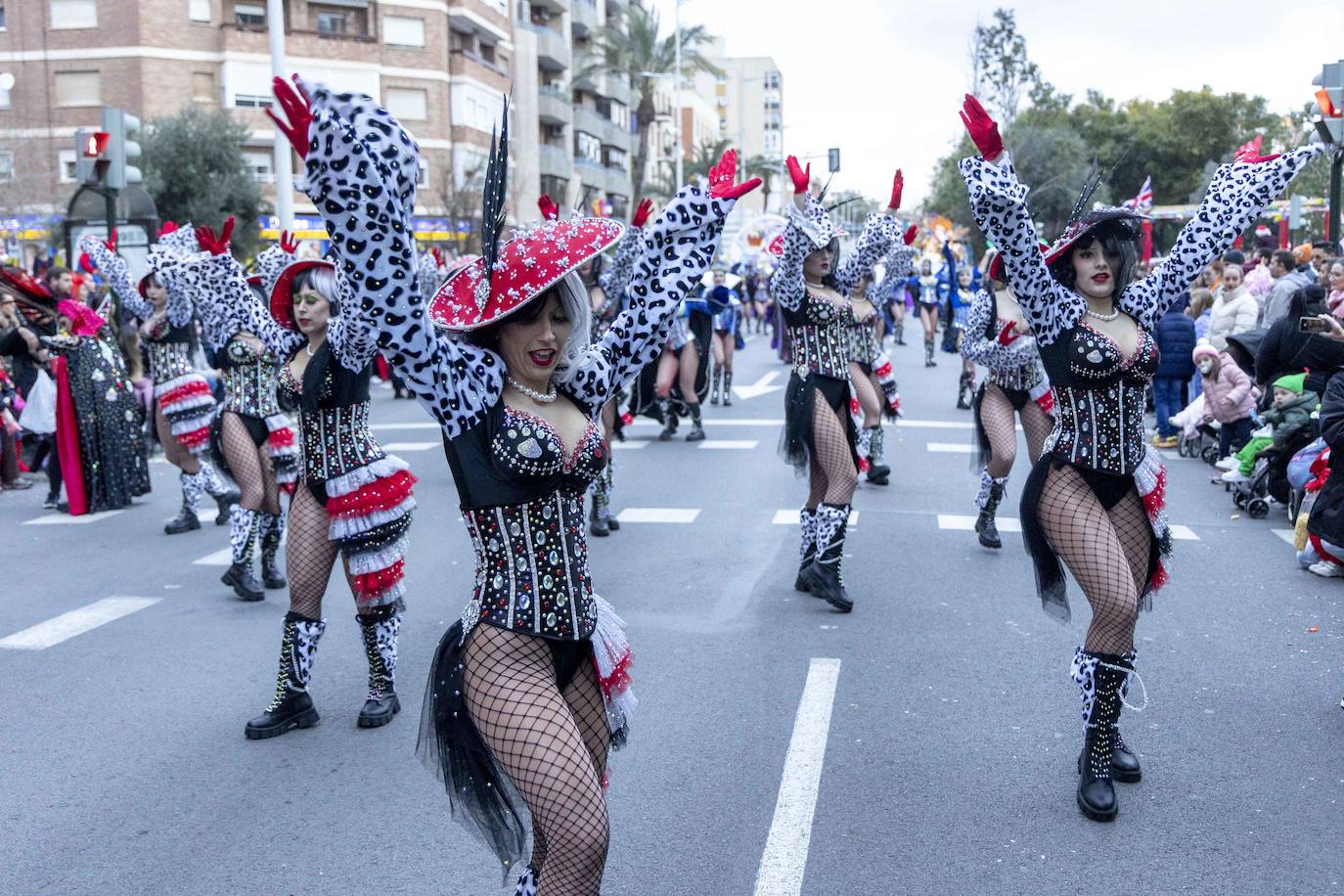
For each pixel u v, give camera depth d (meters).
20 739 5.26
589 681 3.14
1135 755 4.73
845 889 3.79
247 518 7.43
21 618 7.28
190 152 36.31
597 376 3.12
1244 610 6.98
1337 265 9.38
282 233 6.96
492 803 3.04
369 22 43.75
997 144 4.12
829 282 7.11
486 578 3.01
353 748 5.11
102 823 4.41
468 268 3.05
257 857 4.12
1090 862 3.95
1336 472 7.15
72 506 10.66
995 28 46.16
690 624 6.77
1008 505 10.22
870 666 5.97
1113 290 4.44
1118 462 4.41
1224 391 11.43
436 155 45.09
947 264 22.61
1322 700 5.47
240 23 41.31
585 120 61.28
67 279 12.11
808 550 7.27
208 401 9.70
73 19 40.00
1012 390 8.31
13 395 12.26
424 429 15.27
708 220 3.23
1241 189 4.41
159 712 5.59
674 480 11.58
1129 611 4.28
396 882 3.92
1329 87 13.76
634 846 4.11
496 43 51.06
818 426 6.87
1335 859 3.96
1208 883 3.80
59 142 40.16
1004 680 5.75
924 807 4.38
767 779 4.64
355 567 5.21
